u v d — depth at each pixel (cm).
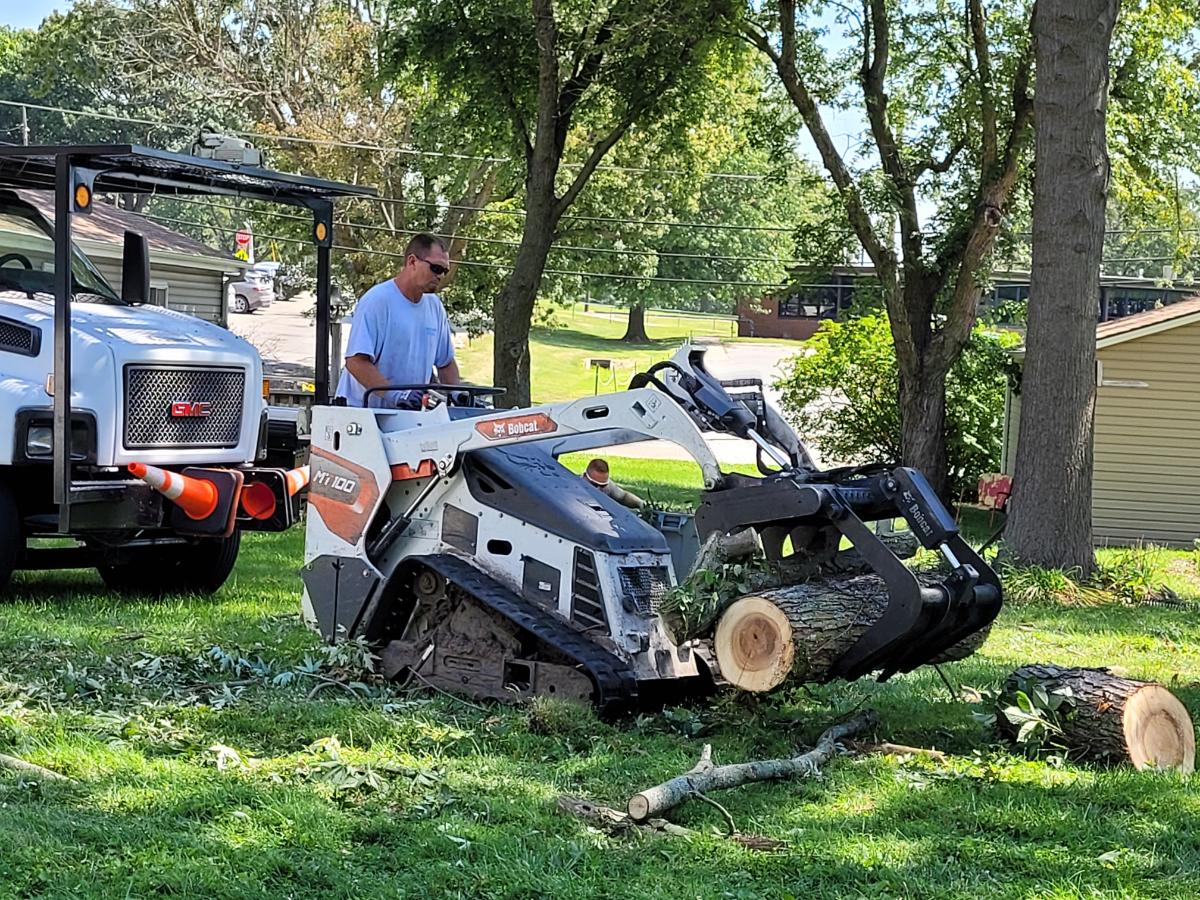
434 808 507
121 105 4900
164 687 673
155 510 881
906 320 2227
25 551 952
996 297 4019
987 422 2447
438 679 691
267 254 6131
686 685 679
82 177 838
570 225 3978
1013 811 532
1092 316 1398
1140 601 1319
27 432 872
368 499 719
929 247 2250
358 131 3509
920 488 608
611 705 633
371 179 3541
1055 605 1265
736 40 2272
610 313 9281
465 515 701
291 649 750
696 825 508
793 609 583
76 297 988
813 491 587
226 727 609
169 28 3644
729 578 608
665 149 2478
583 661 637
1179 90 2098
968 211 2203
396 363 770
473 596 675
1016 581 1326
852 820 517
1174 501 2206
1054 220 1395
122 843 453
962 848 488
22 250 979
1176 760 627
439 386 746
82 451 884
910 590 578
